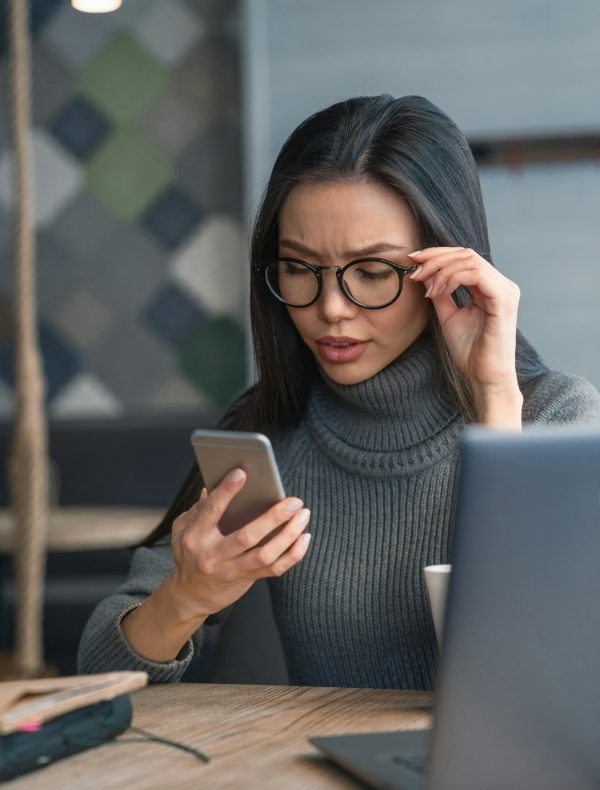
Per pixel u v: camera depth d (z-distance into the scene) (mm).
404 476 1604
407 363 1587
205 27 5113
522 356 1696
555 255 4773
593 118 4699
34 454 3123
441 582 1127
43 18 5176
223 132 5125
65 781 993
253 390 1819
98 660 1414
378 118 1531
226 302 5141
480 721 860
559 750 863
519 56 4734
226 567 1235
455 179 1564
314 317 1546
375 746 1045
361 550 1609
